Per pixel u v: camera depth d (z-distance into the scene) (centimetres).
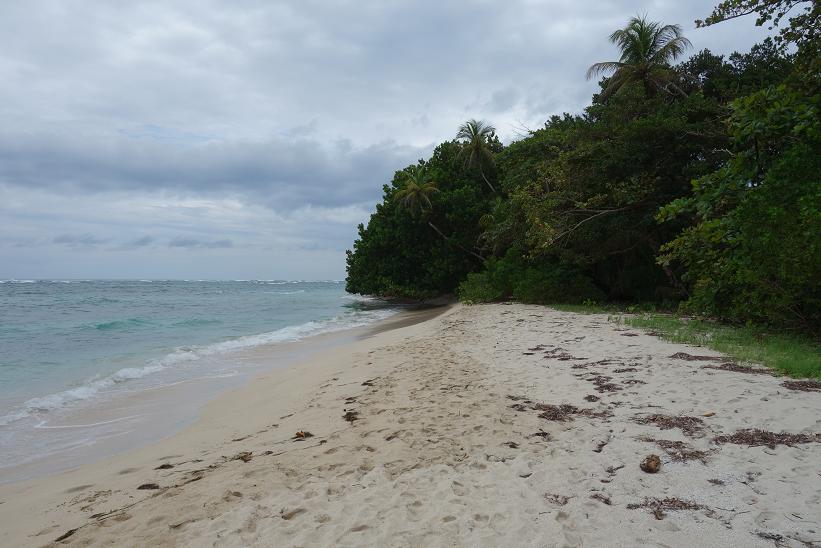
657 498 360
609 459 436
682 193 1820
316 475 439
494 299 2602
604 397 633
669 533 312
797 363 711
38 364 1177
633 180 1750
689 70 2298
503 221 2555
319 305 3778
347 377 884
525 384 731
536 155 2489
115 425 691
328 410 666
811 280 928
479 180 3747
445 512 357
